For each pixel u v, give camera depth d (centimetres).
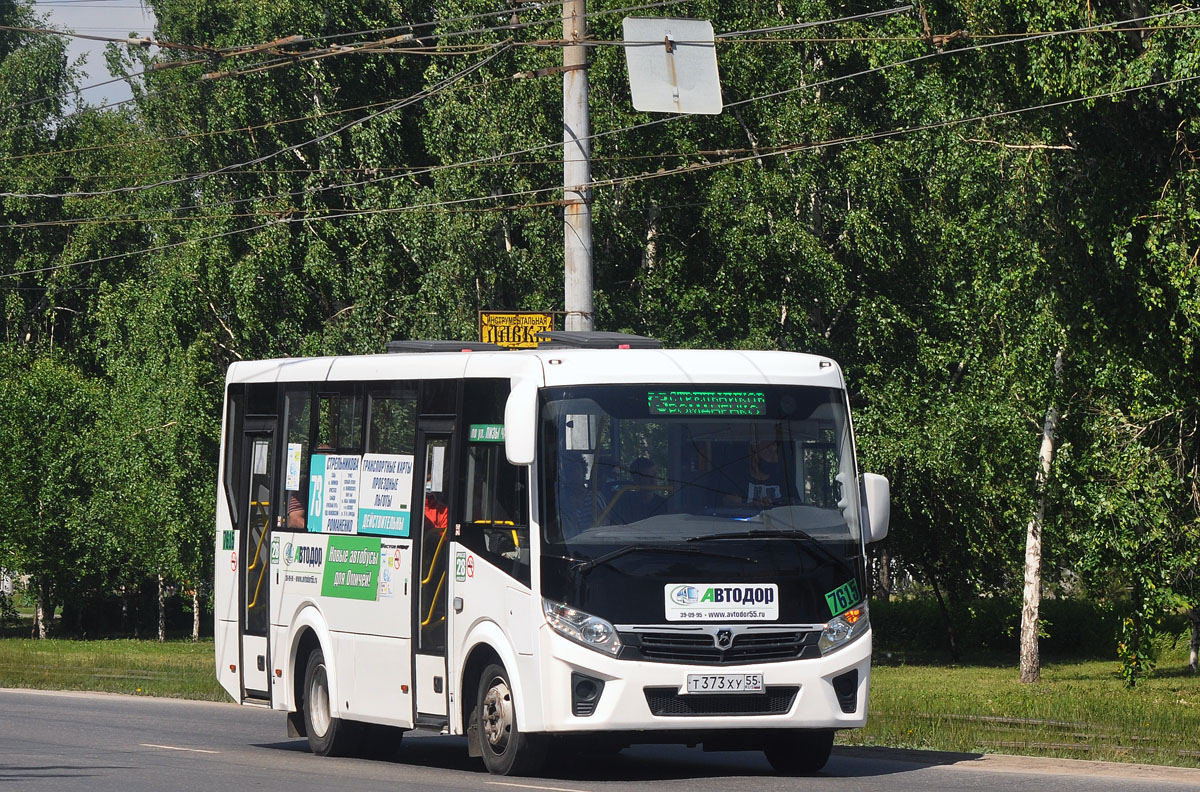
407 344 2748
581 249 3847
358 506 2675
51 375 11225
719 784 2147
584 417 2208
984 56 4044
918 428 6944
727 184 6812
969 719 3816
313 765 2538
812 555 2211
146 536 10206
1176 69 3497
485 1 7225
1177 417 4316
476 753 2327
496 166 6925
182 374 8312
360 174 7962
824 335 7238
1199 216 3691
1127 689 6059
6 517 11081
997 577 8175
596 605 2138
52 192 11038
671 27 3650
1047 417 6512
